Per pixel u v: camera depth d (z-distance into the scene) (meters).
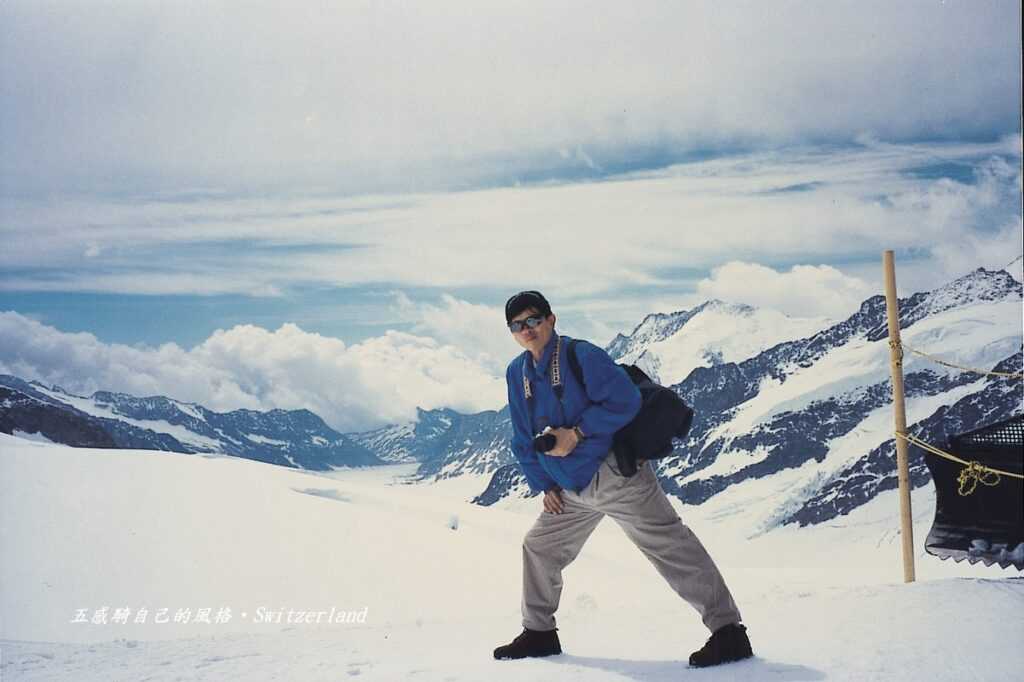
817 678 2.98
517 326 3.48
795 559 65.12
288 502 15.70
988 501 4.83
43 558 11.67
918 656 3.20
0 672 3.82
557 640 3.70
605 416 3.34
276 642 4.44
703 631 4.09
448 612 11.30
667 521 3.40
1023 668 2.99
